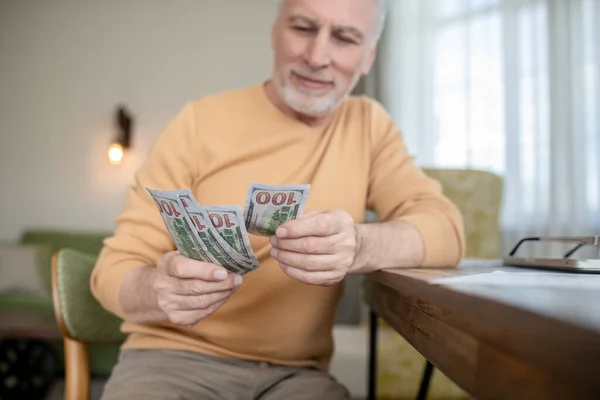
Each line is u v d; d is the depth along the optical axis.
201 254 0.85
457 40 4.13
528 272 0.86
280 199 0.80
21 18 5.02
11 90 5.01
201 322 1.13
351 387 2.69
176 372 1.09
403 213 1.19
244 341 1.13
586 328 0.32
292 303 1.15
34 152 4.98
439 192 1.24
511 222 3.84
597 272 0.85
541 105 3.77
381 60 4.31
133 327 1.15
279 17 1.19
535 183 3.78
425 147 4.21
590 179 3.62
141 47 4.96
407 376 2.20
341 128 1.28
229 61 4.95
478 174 2.23
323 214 0.86
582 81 3.65
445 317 0.52
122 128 4.86
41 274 4.31
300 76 1.16
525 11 3.85
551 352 0.32
